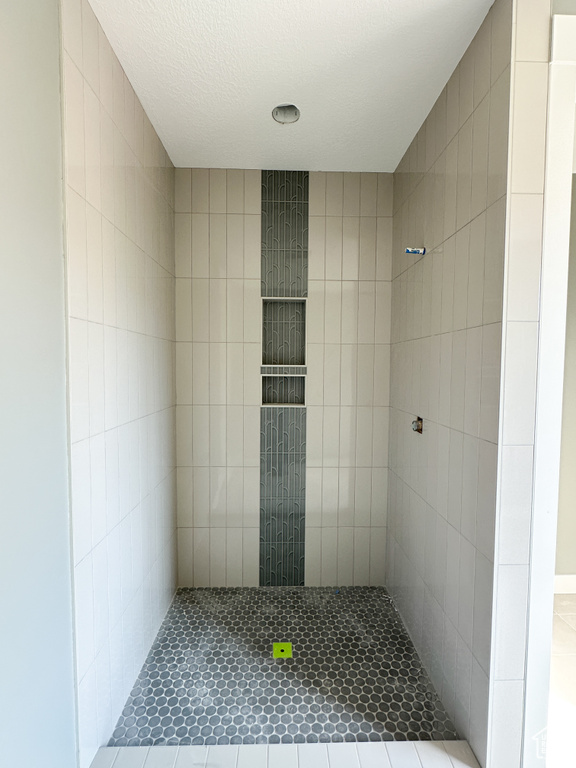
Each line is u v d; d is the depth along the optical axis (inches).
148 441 69.6
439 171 63.1
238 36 50.8
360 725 56.4
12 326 35.1
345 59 54.9
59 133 41.4
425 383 69.1
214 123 70.0
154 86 60.3
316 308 89.6
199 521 91.4
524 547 47.1
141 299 65.5
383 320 90.2
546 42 44.0
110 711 54.2
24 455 36.7
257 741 53.6
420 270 71.5
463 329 54.9
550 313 45.9
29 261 37.2
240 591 90.7
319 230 88.7
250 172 87.5
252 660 69.2
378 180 88.8
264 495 91.7
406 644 73.7
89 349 47.5
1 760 33.7
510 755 48.3
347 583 93.5
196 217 87.4
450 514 58.7
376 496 92.4
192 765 49.3
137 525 64.3
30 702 37.6
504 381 46.1
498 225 46.3
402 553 81.1
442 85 60.4
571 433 93.1
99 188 49.7
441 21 48.8
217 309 88.7
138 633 65.0
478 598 50.2
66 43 41.8
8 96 34.3
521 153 44.7
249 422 90.4
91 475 48.3
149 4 46.1
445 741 53.0
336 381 90.6
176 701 60.3
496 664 47.6
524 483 46.7
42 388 39.3
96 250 49.1
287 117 69.2
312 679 65.0
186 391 89.3
